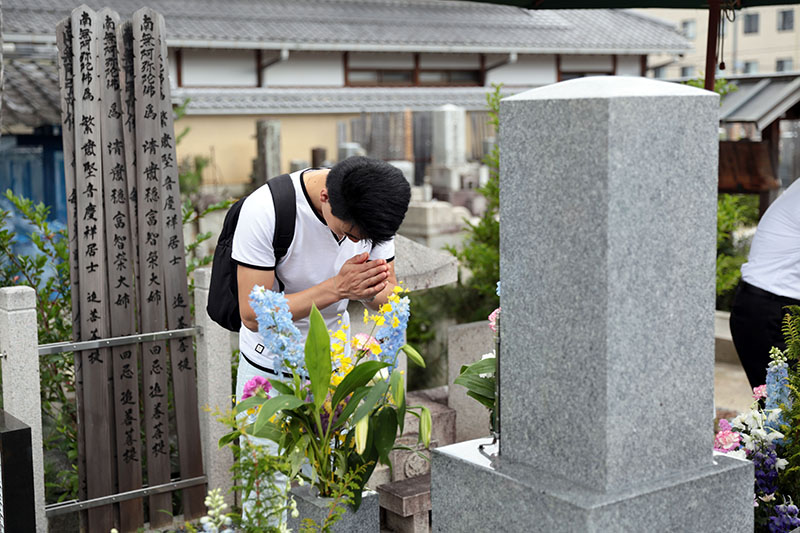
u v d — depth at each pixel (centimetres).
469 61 2286
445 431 403
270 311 224
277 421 233
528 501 189
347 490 225
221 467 370
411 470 380
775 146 598
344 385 227
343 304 287
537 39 2258
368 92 2119
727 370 641
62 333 399
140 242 354
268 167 1870
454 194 1680
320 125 2103
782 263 366
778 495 252
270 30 1961
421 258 402
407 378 555
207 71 1975
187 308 363
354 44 2017
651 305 186
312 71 2097
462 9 2353
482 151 2097
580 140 181
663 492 186
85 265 342
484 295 604
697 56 3444
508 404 206
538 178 191
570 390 189
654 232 184
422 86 2236
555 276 190
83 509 346
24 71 1245
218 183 1997
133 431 354
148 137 352
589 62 2420
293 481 273
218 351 365
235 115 2009
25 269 414
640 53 2353
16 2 1680
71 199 340
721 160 569
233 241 266
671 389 192
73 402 405
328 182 240
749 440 257
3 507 276
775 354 275
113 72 347
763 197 589
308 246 268
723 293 708
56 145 1095
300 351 228
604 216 178
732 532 200
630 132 178
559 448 193
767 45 3425
